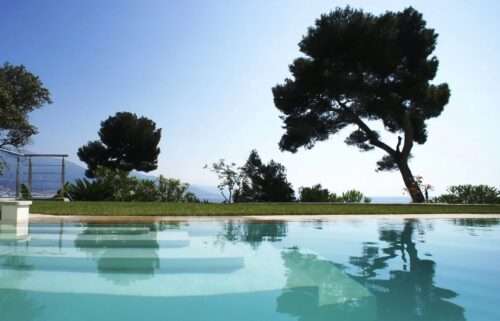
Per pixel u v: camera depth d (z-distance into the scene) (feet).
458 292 9.67
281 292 9.48
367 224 25.48
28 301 8.44
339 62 61.82
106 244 16.44
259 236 19.75
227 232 20.93
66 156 47.47
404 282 10.63
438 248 16.61
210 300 8.70
